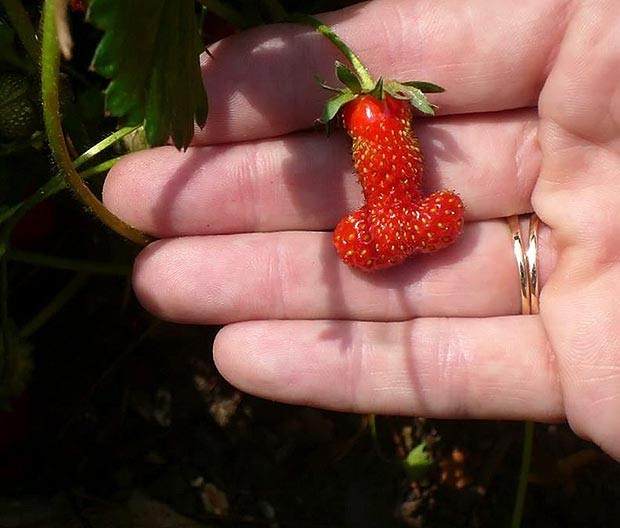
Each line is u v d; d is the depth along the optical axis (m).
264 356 0.13
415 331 0.13
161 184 0.13
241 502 0.17
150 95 0.11
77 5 0.14
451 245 0.14
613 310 0.12
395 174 0.12
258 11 0.14
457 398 0.13
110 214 0.13
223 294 0.13
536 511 0.17
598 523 0.17
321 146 0.13
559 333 0.13
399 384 0.13
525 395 0.13
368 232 0.13
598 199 0.13
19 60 0.14
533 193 0.14
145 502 0.17
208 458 0.17
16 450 0.17
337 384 0.13
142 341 0.17
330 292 0.13
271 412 0.17
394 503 0.17
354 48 0.13
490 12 0.13
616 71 0.12
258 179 0.13
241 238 0.13
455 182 0.14
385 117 0.12
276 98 0.13
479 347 0.13
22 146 0.14
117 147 0.15
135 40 0.11
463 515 0.17
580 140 0.13
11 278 0.17
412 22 0.13
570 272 0.13
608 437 0.12
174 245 0.13
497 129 0.14
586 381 0.12
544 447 0.18
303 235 0.13
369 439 0.18
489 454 0.18
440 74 0.13
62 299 0.16
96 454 0.17
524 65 0.13
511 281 0.14
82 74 0.15
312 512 0.17
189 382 0.17
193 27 0.12
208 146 0.13
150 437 0.17
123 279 0.17
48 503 0.16
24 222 0.16
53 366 0.17
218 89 0.13
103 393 0.17
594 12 0.12
